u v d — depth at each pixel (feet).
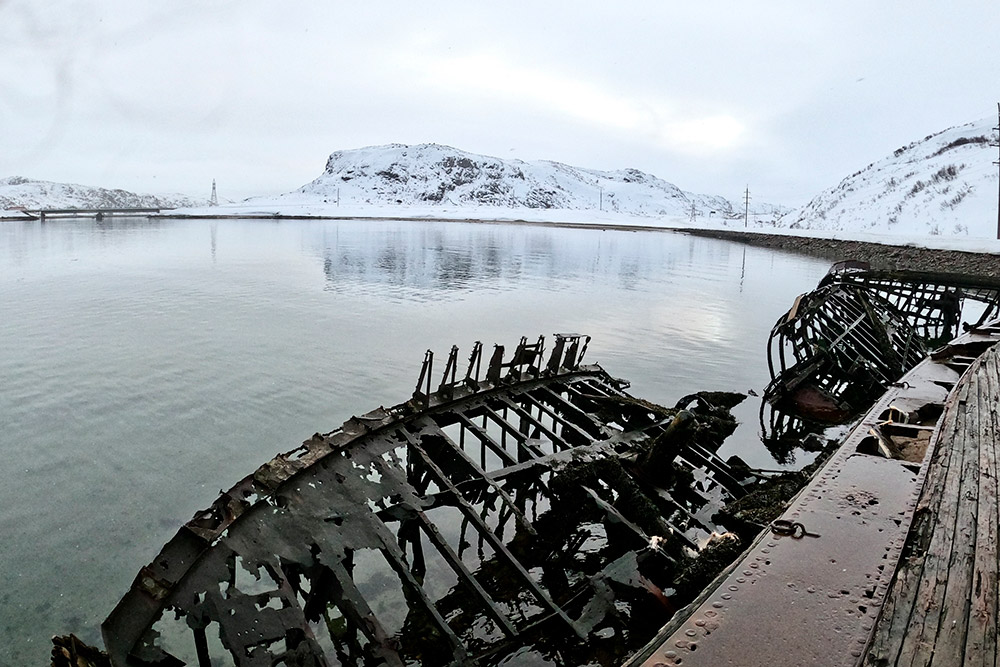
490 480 28.58
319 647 19.25
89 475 40.01
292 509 22.66
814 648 11.03
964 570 12.92
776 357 76.02
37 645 25.35
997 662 10.13
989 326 51.67
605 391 41.32
